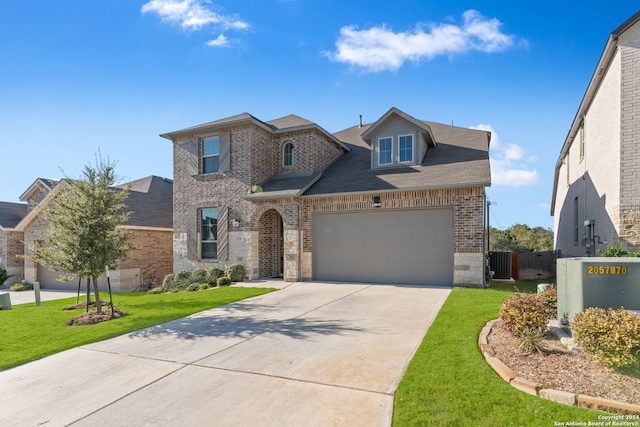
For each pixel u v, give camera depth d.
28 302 14.57
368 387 4.57
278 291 12.07
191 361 5.72
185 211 17.06
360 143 19.36
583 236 15.58
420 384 4.44
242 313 8.95
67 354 6.28
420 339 6.45
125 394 4.61
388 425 3.68
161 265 19.38
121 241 10.00
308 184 14.80
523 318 5.60
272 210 16.73
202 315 8.95
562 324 6.11
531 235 35.62
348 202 13.77
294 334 6.98
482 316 7.62
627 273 5.13
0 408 4.31
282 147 16.84
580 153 16.28
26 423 3.95
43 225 20.58
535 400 3.94
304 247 14.45
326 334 6.92
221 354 6.00
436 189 12.42
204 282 14.84
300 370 5.19
